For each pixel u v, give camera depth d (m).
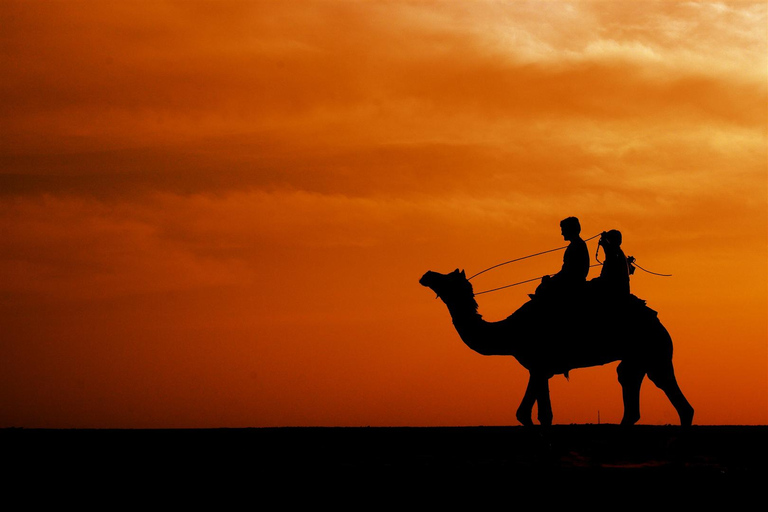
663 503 16.25
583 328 21.52
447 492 16.89
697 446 22.77
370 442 24.27
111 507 16.08
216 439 25.02
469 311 22.39
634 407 21.92
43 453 22.08
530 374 21.84
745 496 16.55
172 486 17.56
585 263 22.16
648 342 21.64
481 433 26.28
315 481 17.73
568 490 16.95
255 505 16.19
